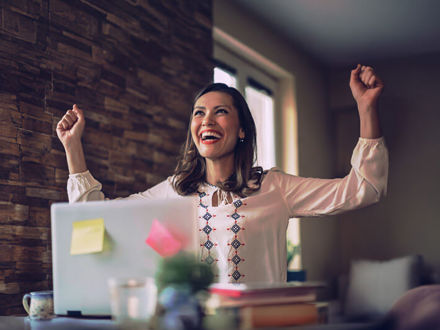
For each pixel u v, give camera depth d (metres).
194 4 3.91
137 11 3.21
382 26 5.54
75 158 1.88
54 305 1.48
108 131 2.90
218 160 2.05
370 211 6.68
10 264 2.26
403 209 6.55
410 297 1.25
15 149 2.31
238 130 2.07
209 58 4.07
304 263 5.63
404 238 6.51
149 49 3.32
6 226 2.25
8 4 2.32
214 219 1.96
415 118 6.56
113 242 1.40
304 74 6.08
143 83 3.24
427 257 6.38
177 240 1.35
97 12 2.86
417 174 6.51
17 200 2.30
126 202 1.40
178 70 3.64
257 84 5.26
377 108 1.73
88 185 1.87
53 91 2.53
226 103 2.05
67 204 1.45
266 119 5.49
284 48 5.63
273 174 2.06
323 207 1.93
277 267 1.94
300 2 4.86
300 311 1.17
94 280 1.42
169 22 3.57
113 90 2.96
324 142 6.50
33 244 2.38
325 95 6.66
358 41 5.93
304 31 5.54
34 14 2.45
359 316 1.26
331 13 5.15
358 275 4.72
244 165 2.06
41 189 2.43
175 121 3.57
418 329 1.17
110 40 2.95
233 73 4.87
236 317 1.13
